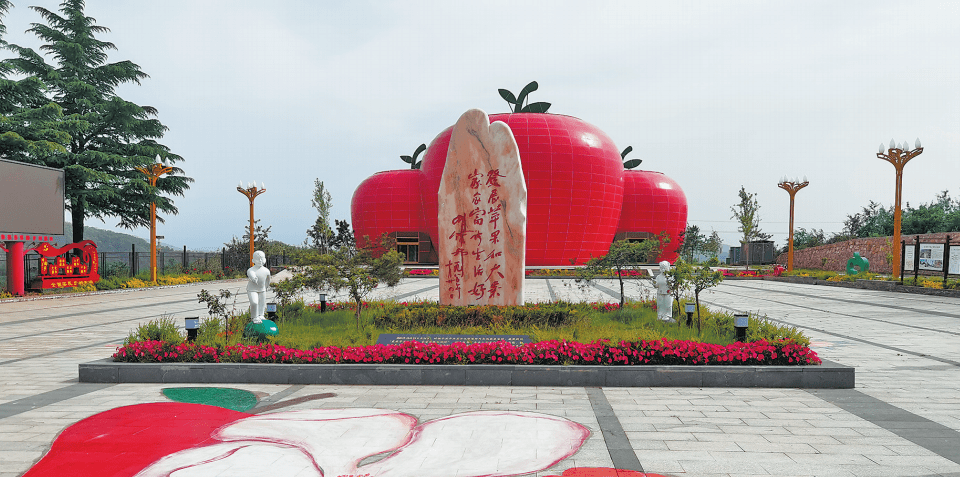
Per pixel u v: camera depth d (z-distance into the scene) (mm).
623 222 50344
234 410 7176
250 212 39906
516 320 12547
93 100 34750
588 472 5105
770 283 36469
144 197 35125
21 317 17766
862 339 13023
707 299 23969
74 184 32625
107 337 13523
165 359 9016
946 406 7332
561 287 30031
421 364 8781
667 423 6598
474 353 8930
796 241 67375
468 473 5090
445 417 6848
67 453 5621
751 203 49688
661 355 8852
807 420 6715
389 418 6805
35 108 31406
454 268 14656
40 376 9219
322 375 8664
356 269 12867
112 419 6766
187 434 6199
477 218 14469
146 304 22203
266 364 8742
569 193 43281
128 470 5168
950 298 24141
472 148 14547
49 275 26953
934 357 10789
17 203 25281
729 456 5512
